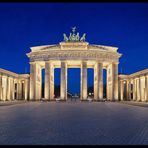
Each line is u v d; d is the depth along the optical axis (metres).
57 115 31.52
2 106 53.25
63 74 87.25
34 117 28.88
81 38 93.44
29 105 58.28
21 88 106.75
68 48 88.44
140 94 90.81
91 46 90.25
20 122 24.03
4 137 16.17
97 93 88.25
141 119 27.09
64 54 87.62
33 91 91.81
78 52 87.44
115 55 91.69
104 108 46.91
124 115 31.86
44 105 58.75
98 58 88.25
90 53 87.62
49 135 16.92
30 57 93.25
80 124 22.62
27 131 18.59
